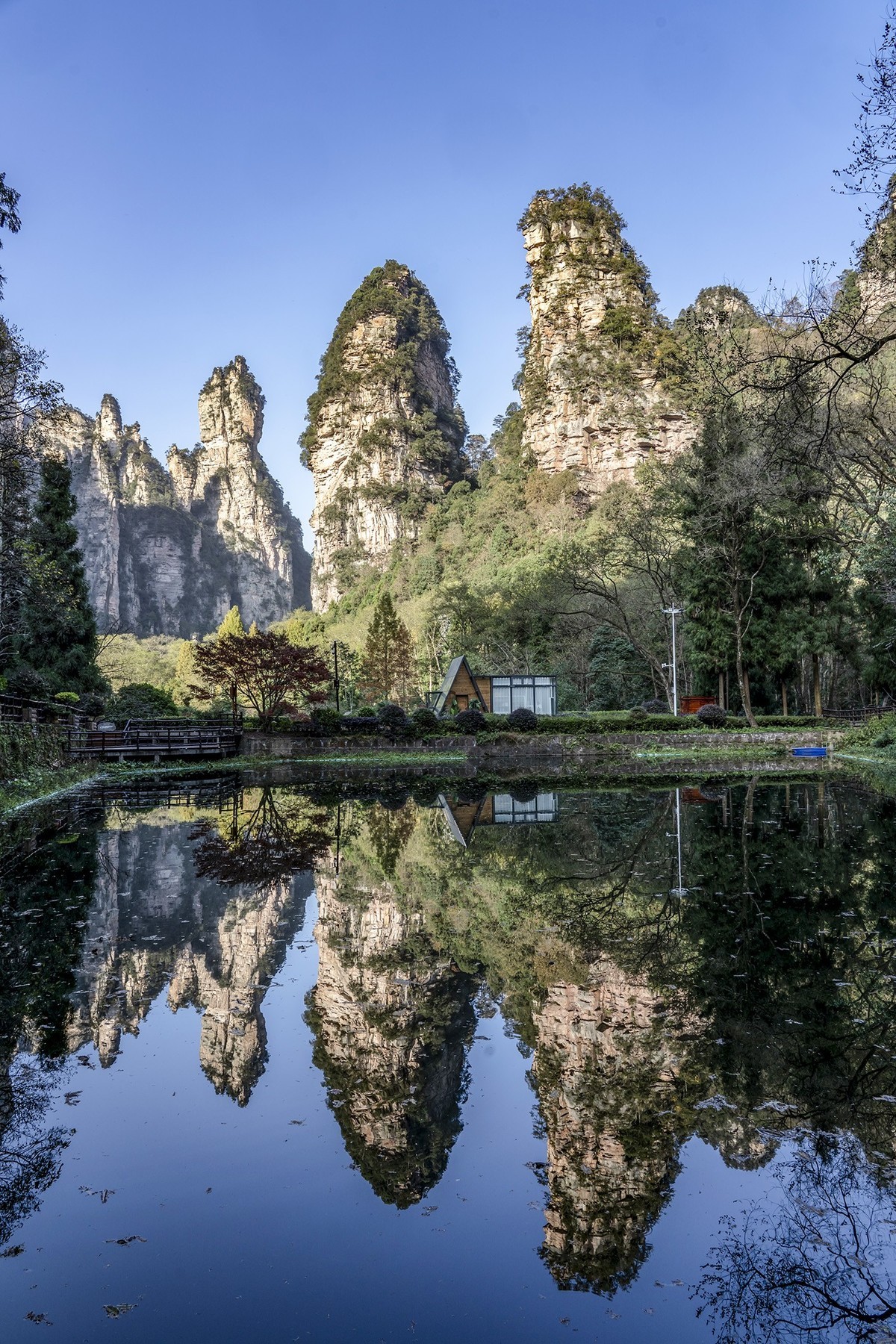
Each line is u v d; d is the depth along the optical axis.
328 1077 4.95
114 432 199.88
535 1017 5.71
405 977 6.58
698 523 34.78
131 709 37.38
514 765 30.98
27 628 34.84
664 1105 4.48
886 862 10.43
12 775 18.59
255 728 34.69
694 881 9.59
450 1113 4.49
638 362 103.62
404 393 149.12
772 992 6.01
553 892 9.32
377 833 14.13
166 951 7.30
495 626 58.72
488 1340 2.85
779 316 15.43
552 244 112.88
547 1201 3.74
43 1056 5.26
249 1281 3.22
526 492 108.12
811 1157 4.00
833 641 35.84
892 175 10.96
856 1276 3.21
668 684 47.22
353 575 139.38
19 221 15.31
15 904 9.03
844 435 21.78
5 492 21.70
